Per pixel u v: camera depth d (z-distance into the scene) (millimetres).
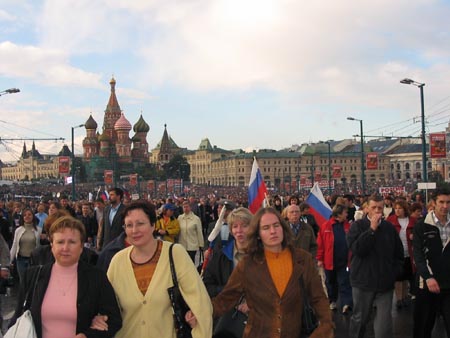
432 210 8789
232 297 5941
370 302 9000
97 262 7543
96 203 18000
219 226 9031
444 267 8445
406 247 12898
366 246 8789
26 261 14094
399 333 11125
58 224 5418
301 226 12086
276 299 5586
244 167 188625
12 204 23609
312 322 5777
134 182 98750
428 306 8867
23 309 5406
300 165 185375
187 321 5480
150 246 5668
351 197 18266
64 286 5359
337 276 12984
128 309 5469
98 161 183375
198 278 5652
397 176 186750
